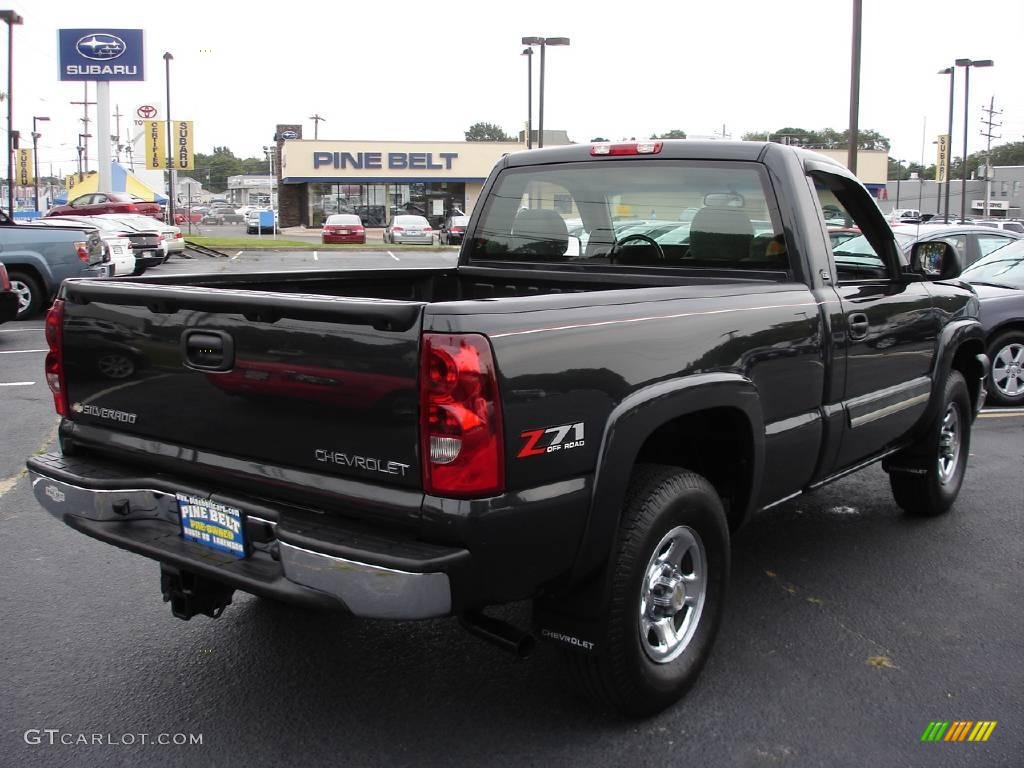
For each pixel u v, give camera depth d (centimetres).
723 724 324
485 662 368
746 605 425
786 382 369
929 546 504
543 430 265
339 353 265
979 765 302
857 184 446
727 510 371
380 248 3512
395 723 323
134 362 319
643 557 302
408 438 256
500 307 261
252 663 367
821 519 550
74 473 331
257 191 10044
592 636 298
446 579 253
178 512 315
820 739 316
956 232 1155
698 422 357
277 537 274
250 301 278
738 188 409
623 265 443
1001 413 852
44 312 1434
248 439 293
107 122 3400
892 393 456
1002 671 364
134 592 434
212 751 307
